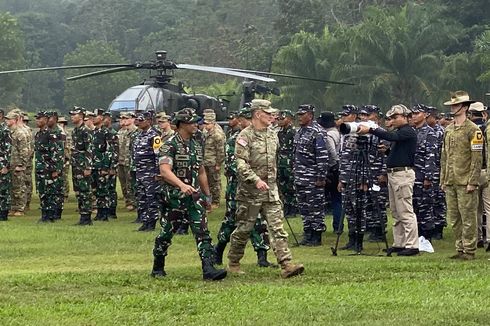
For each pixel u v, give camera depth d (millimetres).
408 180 13719
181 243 15398
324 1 78000
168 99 26359
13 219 20172
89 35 119438
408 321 8227
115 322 8453
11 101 95688
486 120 15477
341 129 13203
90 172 18891
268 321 8375
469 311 8641
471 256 12945
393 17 54438
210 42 95125
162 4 123062
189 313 8844
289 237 16547
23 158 20938
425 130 15445
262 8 102125
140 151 17531
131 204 22141
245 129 11070
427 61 52875
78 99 96562
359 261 12758
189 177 10789
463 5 62344
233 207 11938
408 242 13836
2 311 8930
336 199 16781
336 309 8836
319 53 56844
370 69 53844
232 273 11367
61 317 8695
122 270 11867
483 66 51969
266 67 78125
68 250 14719
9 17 92250
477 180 12812
